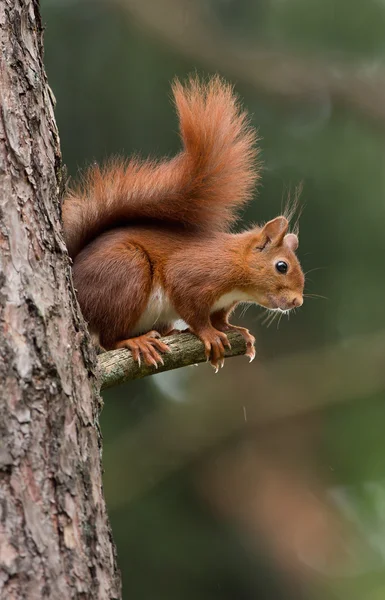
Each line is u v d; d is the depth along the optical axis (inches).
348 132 590.9
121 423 572.7
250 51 617.6
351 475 593.9
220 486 585.9
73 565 159.8
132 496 551.8
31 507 159.6
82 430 174.2
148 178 284.5
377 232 559.8
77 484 166.7
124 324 271.3
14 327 172.4
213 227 297.3
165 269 280.2
